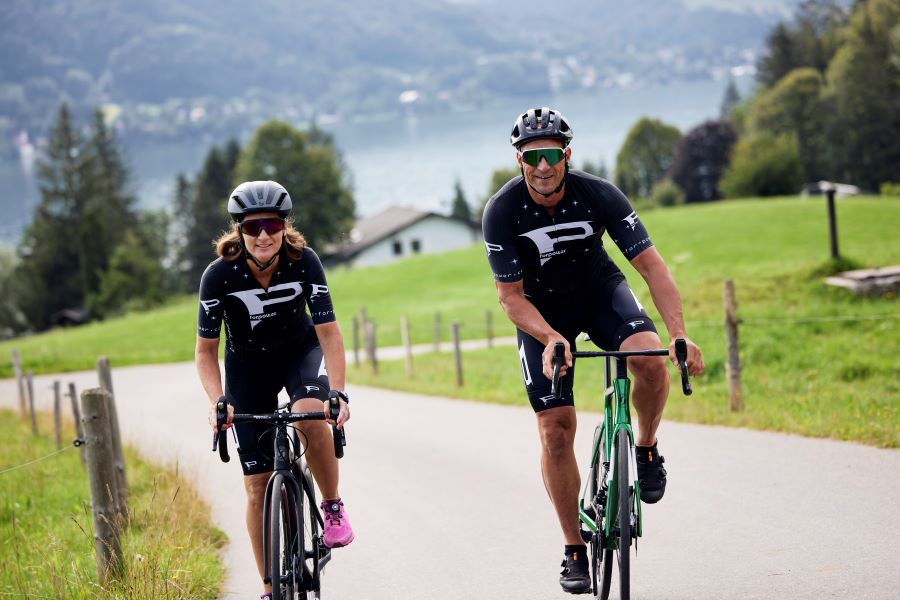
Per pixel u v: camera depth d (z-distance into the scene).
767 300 34.03
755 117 186.62
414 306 79.19
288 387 9.44
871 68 156.38
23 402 37.50
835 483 12.81
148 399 39.78
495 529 12.95
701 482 13.73
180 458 21.97
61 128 169.62
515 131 8.78
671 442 16.81
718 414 18.75
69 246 170.00
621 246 9.05
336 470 9.32
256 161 170.75
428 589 10.74
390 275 99.00
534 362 9.04
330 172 172.75
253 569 12.38
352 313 78.94
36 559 13.29
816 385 20.84
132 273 162.38
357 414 27.67
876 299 31.64
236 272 9.01
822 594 8.92
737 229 81.06
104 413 11.50
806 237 72.75
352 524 14.20
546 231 9.04
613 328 9.16
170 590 10.52
